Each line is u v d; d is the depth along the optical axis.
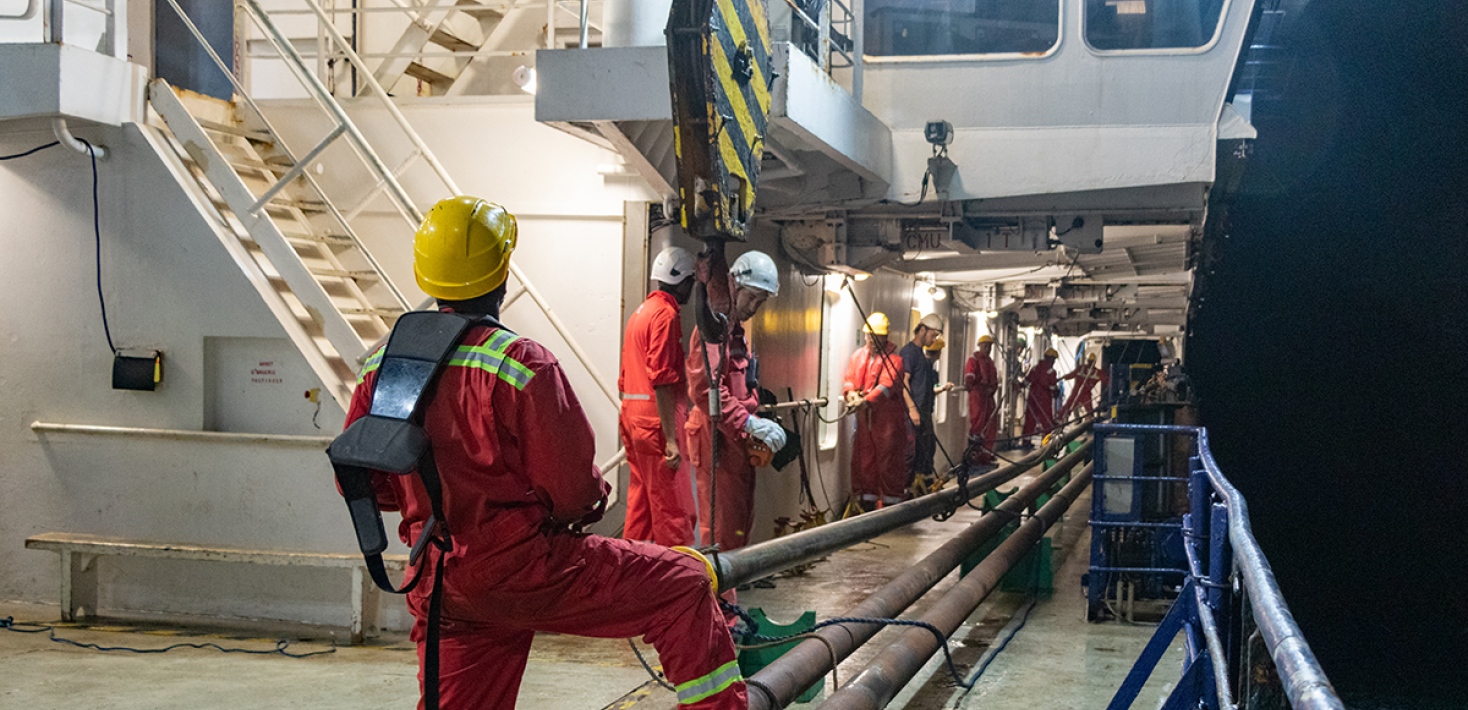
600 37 9.15
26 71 6.39
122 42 6.86
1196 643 4.77
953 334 18.98
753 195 3.98
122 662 5.84
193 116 7.41
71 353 6.95
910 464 12.59
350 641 6.49
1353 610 13.29
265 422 6.77
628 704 4.31
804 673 4.20
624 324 7.50
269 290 6.73
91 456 6.95
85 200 6.88
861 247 9.20
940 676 6.32
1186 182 7.73
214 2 7.89
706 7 3.45
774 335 9.42
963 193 7.86
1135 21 7.68
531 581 2.84
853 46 7.90
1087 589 8.66
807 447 10.73
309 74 6.66
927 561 6.52
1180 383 10.08
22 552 7.11
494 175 7.65
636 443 5.89
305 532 6.68
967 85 7.86
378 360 2.96
